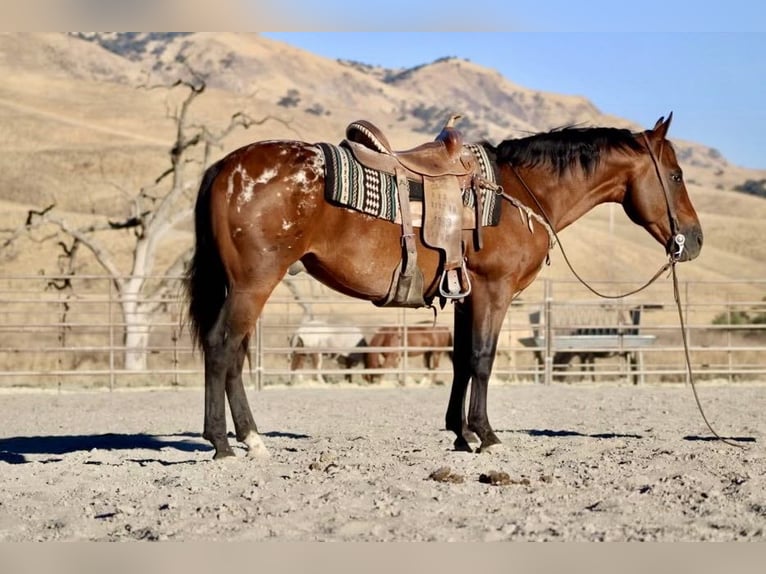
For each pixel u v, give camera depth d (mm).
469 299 9016
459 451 9258
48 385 19625
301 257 8500
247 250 8219
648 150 9594
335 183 8273
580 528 6395
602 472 8227
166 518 6742
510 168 9273
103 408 14797
